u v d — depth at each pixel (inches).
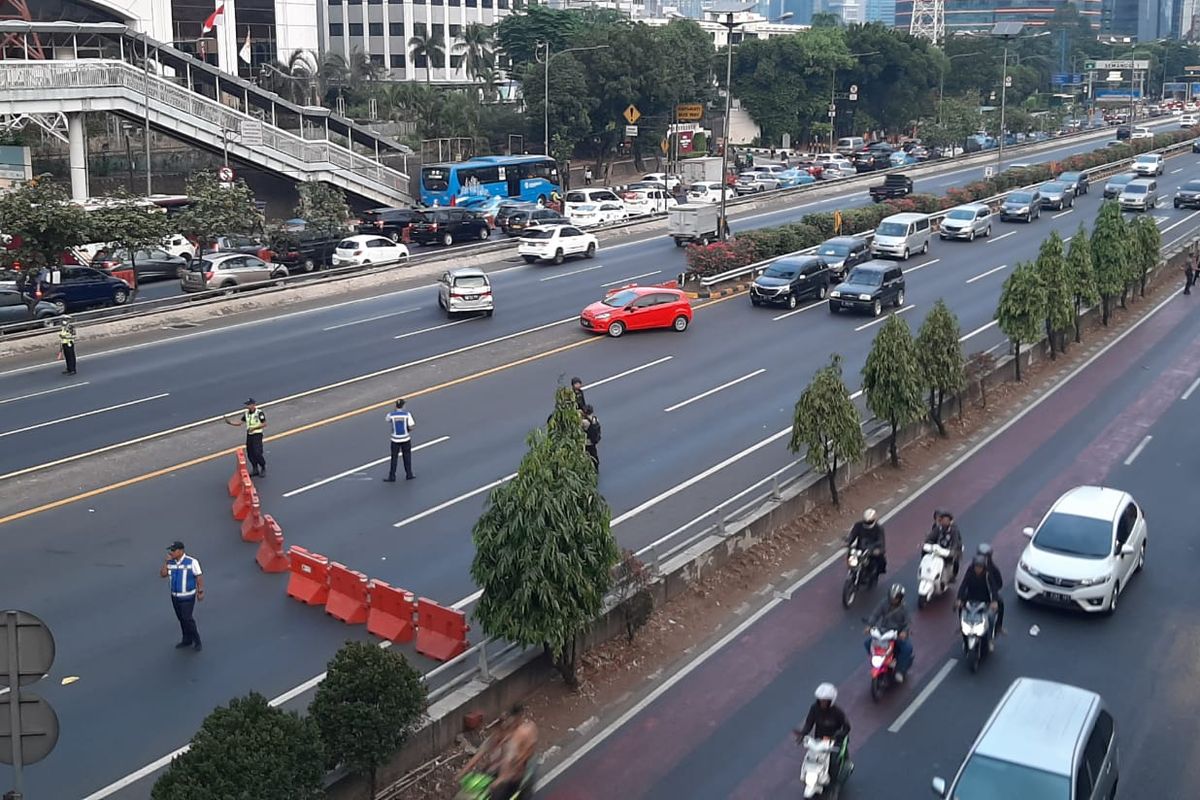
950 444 1114.1
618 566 711.1
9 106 2048.5
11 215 1515.7
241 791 433.4
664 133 3737.7
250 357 1425.9
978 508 941.8
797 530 887.7
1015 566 824.9
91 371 1354.6
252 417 987.3
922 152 3981.3
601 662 678.5
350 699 513.7
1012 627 733.9
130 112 2241.6
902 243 2101.4
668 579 753.6
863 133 4699.8
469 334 1551.4
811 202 2950.3
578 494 619.2
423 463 1035.9
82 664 671.8
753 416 1184.2
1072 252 1496.1
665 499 943.7
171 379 1321.4
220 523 900.6
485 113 3454.7
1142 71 7273.6
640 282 1925.4
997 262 2086.6
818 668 677.9
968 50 5388.8
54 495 954.7
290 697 634.2
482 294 1641.2
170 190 2628.0
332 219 2112.5
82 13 2874.0
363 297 1823.3
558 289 1867.6
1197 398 1267.2
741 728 611.8
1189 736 601.3
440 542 855.7
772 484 954.1
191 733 598.5
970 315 1665.8
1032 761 485.4
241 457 983.6
